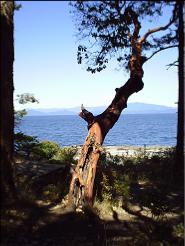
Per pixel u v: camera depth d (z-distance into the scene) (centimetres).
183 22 1619
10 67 1006
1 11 984
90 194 1225
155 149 3366
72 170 1270
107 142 6356
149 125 18850
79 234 1003
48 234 955
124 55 1636
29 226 960
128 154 2961
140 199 1427
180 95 1684
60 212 1095
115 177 1471
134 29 1420
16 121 1830
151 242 1060
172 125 18688
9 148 1022
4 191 1016
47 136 7994
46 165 1397
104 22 1508
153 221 1224
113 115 1345
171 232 1158
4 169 1015
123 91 1364
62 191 1236
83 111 1341
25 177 1213
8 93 1006
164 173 1850
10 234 902
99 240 998
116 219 1215
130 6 1445
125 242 1032
